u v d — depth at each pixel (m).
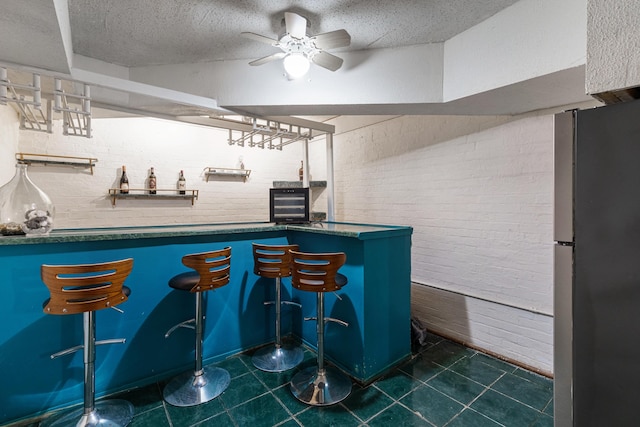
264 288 2.69
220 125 3.18
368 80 2.27
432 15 1.81
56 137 3.13
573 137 0.78
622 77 0.74
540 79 1.67
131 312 2.05
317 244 2.56
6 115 2.57
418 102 2.17
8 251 1.67
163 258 2.17
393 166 3.39
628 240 0.67
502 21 1.77
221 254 2.06
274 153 4.62
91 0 1.64
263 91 2.42
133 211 3.58
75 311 1.50
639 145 0.65
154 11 1.76
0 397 1.68
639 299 0.66
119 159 3.49
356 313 2.16
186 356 2.26
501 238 2.45
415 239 3.15
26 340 1.73
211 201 4.12
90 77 1.88
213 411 1.82
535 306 2.26
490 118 2.52
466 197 2.70
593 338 0.73
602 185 0.71
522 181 2.32
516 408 1.85
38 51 1.52
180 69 2.48
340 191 4.13
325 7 1.74
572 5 1.49
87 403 1.68
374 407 1.86
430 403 1.90
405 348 2.44
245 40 2.12
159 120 3.75
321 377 2.05
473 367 2.32
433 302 2.97
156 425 1.70
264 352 2.49
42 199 1.89
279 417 1.77
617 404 0.69
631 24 0.72
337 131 4.13
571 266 0.78
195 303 2.22
